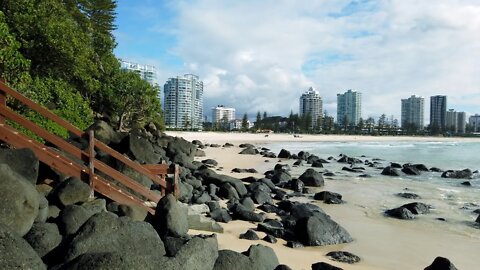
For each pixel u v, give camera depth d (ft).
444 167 124.06
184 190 48.62
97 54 146.00
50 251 20.17
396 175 92.22
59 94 81.76
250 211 43.42
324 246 35.42
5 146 34.96
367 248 35.73
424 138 489.26
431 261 32.99
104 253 17.65
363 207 54.24
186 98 498.28
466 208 54.80
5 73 56.13
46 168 33.47
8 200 20.21
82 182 30.48
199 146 179.73
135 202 34.30
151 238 21.94
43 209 24.48
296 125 481.46
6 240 16.10
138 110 158.20
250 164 111.75
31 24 80.64
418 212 50.47
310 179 72.23
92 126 69.97
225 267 22.31
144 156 58.34
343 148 228.84
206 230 36.40
